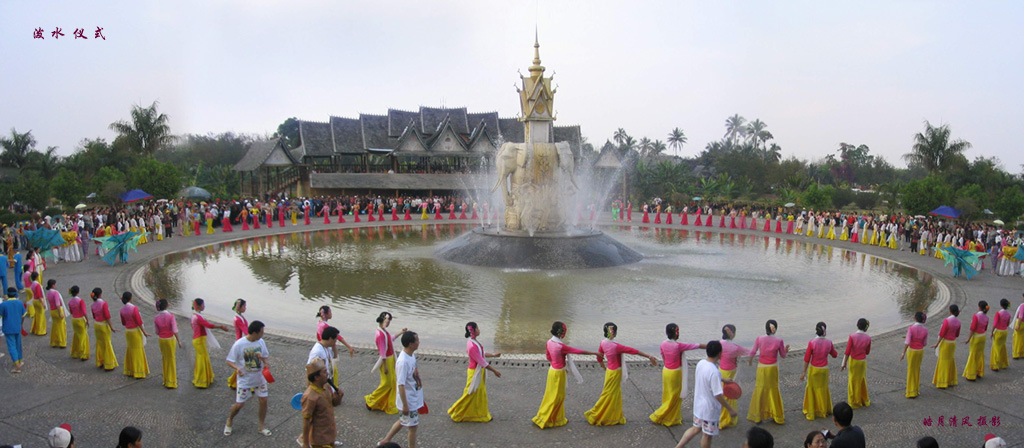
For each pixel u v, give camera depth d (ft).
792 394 35.58
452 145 209.26
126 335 36.94
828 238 125.18
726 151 326.44
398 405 26.84
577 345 46.93
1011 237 96.12
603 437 29.99
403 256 91.66
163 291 66.44
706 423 26.48
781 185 274.16
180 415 31.71
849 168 350.64
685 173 256.32
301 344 44.42
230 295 64.69
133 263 81.97
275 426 30.71
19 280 60.70
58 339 43.16
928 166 193.26
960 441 30.07
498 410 33.04
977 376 39.06
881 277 79.92
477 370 30.42
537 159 87.81
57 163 176.96
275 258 90.02
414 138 204.95
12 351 37.93
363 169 229.04
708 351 26.96
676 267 84.07
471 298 62.95
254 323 29.32
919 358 35.12
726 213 184.44
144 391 35.29
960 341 47.91
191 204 134.10
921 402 35.04
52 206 161.68
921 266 88.22
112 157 181.98
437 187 198.59
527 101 88.58
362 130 218.59
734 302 62.85
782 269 84.99
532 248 82.28
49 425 30.55
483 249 84.48
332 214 169.37
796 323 54.95
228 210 140.56
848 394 34.06
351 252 96.43
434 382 37.01
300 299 62.80
